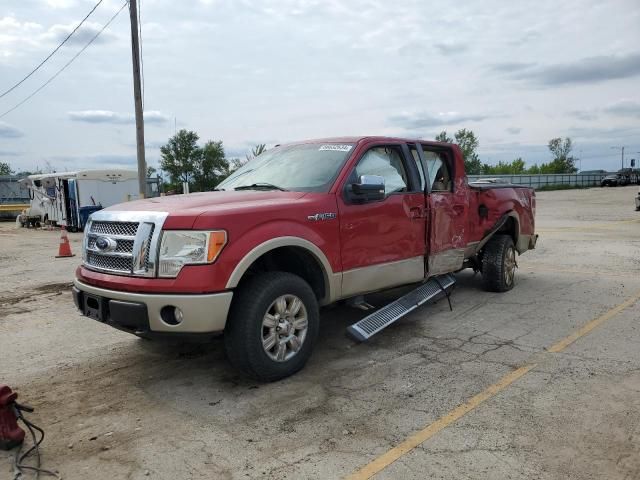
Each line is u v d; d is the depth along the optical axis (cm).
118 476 301
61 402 405
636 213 2108
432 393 398
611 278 795
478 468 296
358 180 492
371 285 505
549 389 398
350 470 299
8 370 478
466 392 398
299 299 434
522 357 469
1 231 2397
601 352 475
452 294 716
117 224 421
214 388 421
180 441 338
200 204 418
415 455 312
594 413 358
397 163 552
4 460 321
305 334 439
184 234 386
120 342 553
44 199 2494
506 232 757
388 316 524
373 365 460
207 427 356
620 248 1102
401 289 723
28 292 836
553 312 613
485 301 675
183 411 381
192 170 7775
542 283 776
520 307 641
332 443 329
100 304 417
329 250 457
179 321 383
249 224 403
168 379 445
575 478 285
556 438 326
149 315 385
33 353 525
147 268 390
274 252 454
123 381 444
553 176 6462
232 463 310
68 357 510
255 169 554
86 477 301
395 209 521
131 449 330
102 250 419
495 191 704
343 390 409
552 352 479
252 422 361
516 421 349
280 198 449
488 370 441
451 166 619
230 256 388
